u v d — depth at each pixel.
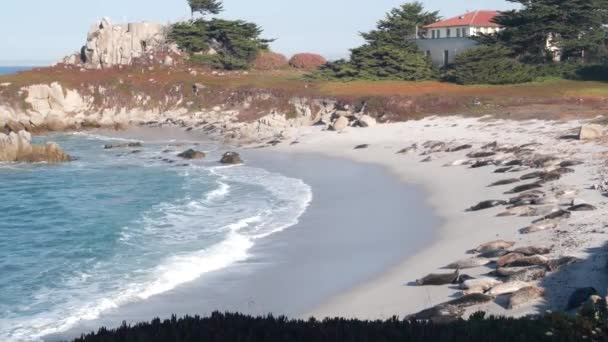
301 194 39.09
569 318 11.89
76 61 110.62
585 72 80.38
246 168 51.25
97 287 23.19
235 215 34.03
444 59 93.25
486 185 35.00
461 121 59.75
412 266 22.89
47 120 83.75
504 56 83.12
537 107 60.72
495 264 20.78
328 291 21.39
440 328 11.79
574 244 21.47
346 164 49.72
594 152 39.25
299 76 96.81
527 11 85.75
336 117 69.81
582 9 84.56
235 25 108.81
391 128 62.22
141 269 25.00
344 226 30.12
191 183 45.31
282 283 22.56
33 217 35.91
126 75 98.12
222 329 11.77
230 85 90.25
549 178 32.72
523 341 11.11
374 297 20.09
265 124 72.31
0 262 26.66
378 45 91.75
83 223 33.78
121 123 84.50
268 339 11.44
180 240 29.16
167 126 84.06
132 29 109.06
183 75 98.25
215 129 77.12
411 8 105.44
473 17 100.75
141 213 35.59
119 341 11.50
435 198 34.16
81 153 63.69
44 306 21.44
